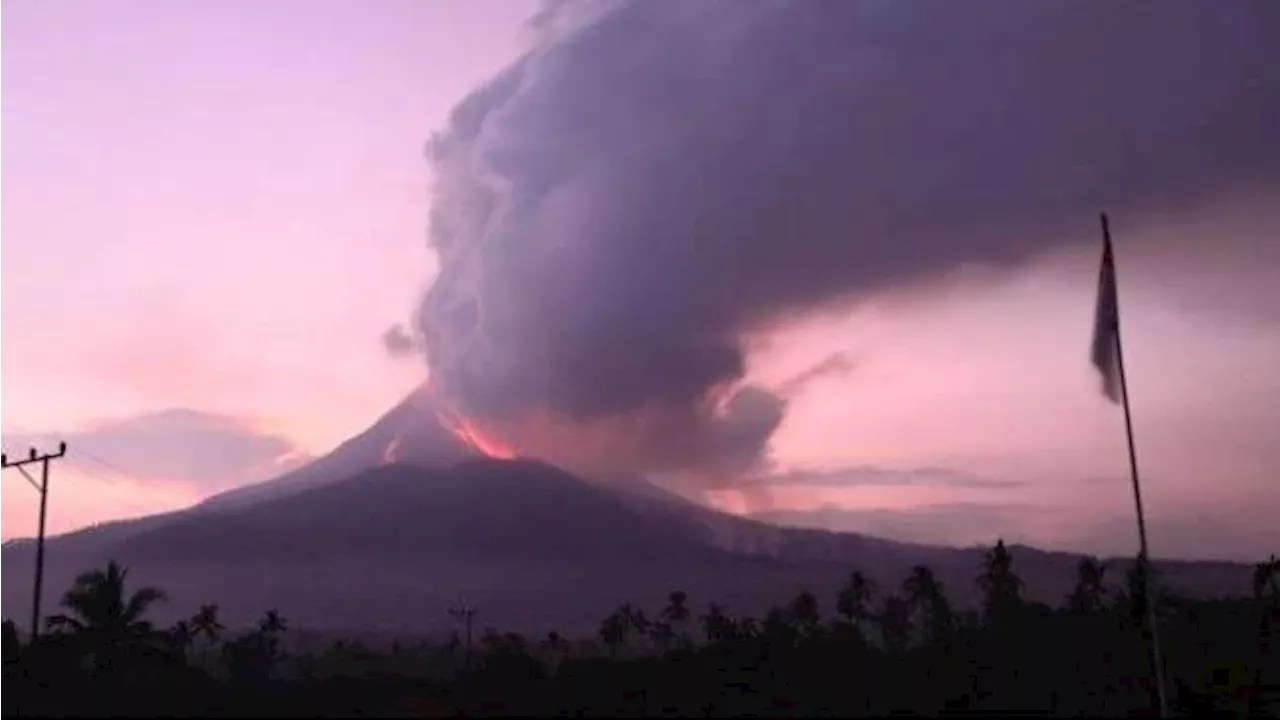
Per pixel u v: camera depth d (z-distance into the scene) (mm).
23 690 46656
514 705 41469
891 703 44750
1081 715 42562
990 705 44625
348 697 42344
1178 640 68375
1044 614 80250
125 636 63188
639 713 40625
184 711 38688
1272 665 58188
